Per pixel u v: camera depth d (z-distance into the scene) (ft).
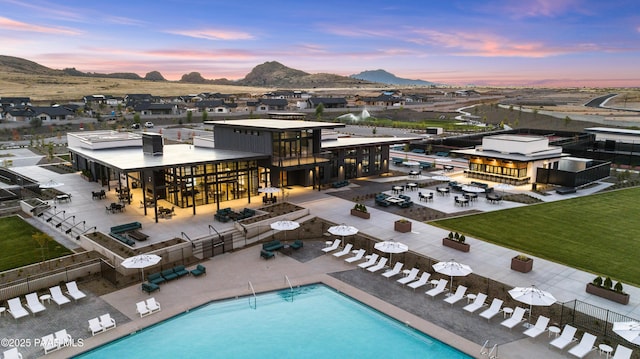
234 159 150.00
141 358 68.33
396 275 98.78
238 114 585.63
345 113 618.03
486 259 105.50
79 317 79.82
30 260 104.73
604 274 96.89
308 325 78.43
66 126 463.42
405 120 570.05
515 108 626.64
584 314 80.07
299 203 156.66
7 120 485.56
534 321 78.59
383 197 156.56
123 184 179.11
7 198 158.71
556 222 135.13
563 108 641.81
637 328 65.26
